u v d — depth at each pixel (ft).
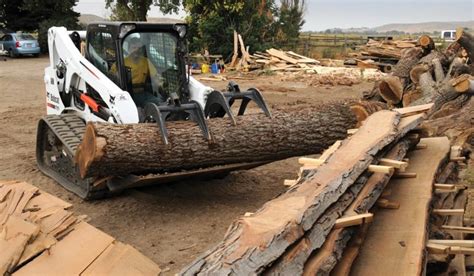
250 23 86.48
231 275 8.41
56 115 25.29
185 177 21.45
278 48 92.12
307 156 24.88
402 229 12.47
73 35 27.20
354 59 79.05
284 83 64.85
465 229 14.79
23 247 13.58
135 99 23.06
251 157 20.93
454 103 28.73
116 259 13.89
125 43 22.74
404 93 35.35
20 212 15.25
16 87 60.49
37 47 102.68
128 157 18.29
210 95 21.65
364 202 12.30
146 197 22.68
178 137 19.27
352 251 10.89
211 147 19.81
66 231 14.71
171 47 23.81
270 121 21.36
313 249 9.73
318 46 103.65
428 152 17.87
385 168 13.56
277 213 10.33
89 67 23.76
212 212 21.12
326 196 11.31
